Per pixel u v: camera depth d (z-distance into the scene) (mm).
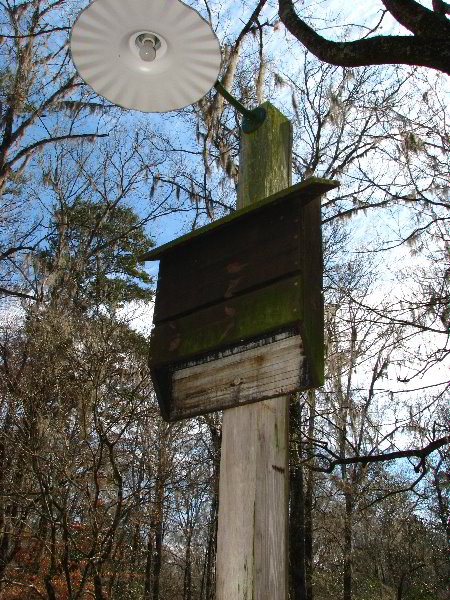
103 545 7320
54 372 8578
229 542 2355
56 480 7797
